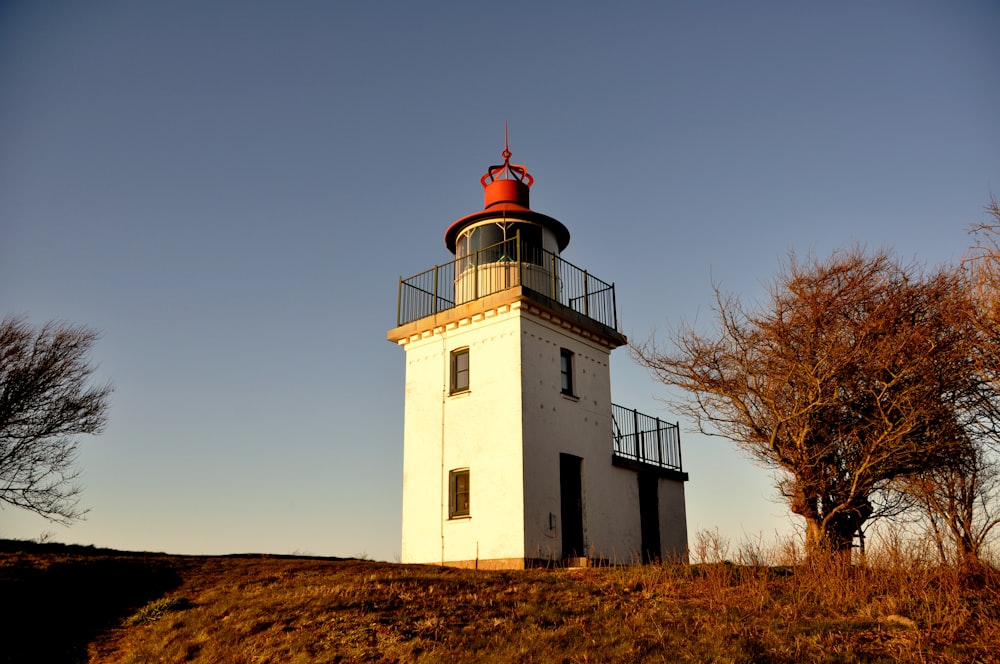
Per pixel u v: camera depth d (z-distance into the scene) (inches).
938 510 595.8
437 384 794.2
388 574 568.7
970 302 575.2
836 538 586.9
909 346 590.9
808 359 618.8
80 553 708.0
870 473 598.9
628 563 802.2
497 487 710.5
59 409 1055.6
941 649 372.2
